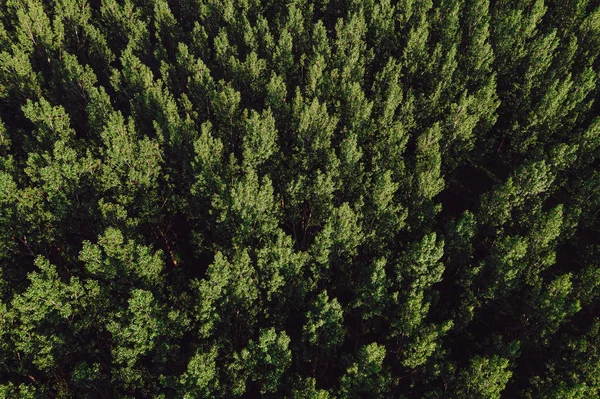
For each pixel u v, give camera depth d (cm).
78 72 9656
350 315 7681
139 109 9312
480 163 10556
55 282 5578
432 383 6694
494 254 7050
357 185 7800
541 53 10362
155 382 5728
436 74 10462
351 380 5703
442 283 8112
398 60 11212
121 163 7425
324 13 13112
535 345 6812
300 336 7238
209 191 7575
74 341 5925
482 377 5528
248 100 10550
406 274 6969
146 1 13088
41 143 8306
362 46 10994
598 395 5962
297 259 6475
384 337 7106
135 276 6188
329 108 9981
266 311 6544
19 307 5362
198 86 9788
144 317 5475
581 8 11800
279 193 8150
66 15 11975
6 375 5872
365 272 6962
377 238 7425
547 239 7075
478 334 7588
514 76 11200
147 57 11638
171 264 8288
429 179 7494
